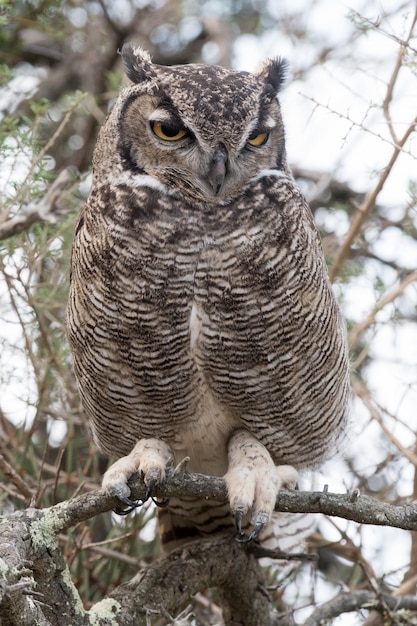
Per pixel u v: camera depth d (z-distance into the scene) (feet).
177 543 35.81
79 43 49.98
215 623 35.17
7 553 23.31
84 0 49.88
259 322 29.94
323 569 42.78
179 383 30.78
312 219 31.71
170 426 32.04
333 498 26.05
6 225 33.94
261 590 33.27
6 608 21.90
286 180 31.27
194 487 27.35
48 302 35.91
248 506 29.43
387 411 36.88
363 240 43.19
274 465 31.68
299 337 30.45
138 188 30.25
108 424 32.86
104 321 30.22
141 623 28.84
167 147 30.27
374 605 33.73
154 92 30.66
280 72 33.22
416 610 34.45
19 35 46.42
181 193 30.12
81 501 26.35
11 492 33.37
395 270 43.21
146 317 29.81
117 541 35.68
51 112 47.29
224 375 30.66
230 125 30.09
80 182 34.83
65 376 36.60
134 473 28.40
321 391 31.86
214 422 31.99
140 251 29.66
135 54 32.35
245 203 30.12
